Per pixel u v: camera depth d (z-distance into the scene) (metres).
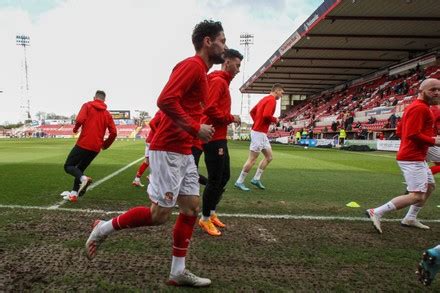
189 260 3.26
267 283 2.82
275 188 7.29
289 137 35.34
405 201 4.20
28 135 65.50
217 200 4.15
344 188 7.47
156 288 2.69
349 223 4.66
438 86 3.97
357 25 22.81
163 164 2.63
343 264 3.25
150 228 4.15
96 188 6.85
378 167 11.81
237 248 3.60
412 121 4.05
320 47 28.23
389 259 3.39
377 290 2.75
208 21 2.68
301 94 55.25
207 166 4.08
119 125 62.62
